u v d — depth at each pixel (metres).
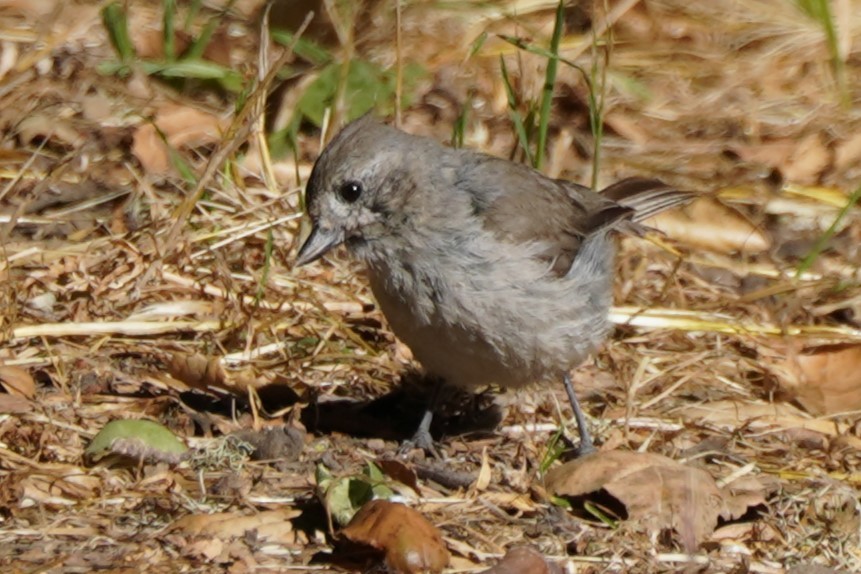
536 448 10.03
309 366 10.92
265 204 12.45
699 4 16.19
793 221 13.58
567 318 9.82
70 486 8.94
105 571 8.03
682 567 8.53
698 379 11.18
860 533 9.02
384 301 9.81
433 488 9.30
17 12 15.14
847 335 11.84
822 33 15.86
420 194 9.59
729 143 14.44
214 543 8.29
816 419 10.70
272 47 14.98
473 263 9.54
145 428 9.31
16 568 8.02
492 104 14.51
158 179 12.88
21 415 9.70
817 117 14.83
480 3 15.76
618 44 15.67
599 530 8.88
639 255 12.80
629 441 10.18
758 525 9.05
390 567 8.20
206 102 14.32
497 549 8.55
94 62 14.38
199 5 15.56
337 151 9.70
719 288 12.57
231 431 9.76
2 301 11.09
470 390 10.77
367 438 10.09
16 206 12.48
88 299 11.17
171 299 11.46
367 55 14.91
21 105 13.73
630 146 14.40
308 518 8.75
